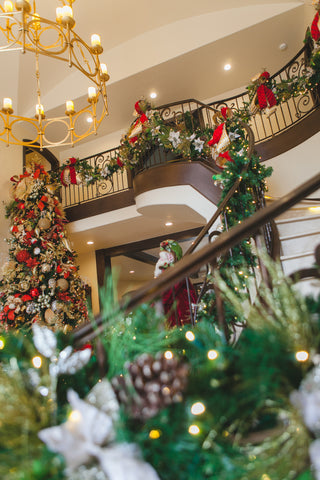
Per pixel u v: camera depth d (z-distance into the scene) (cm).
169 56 739
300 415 94
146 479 91
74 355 125
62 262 604
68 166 754
